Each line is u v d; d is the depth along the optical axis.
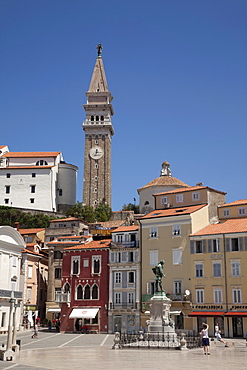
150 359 34.06
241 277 69.12
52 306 90.69
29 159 152.88
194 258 73.62
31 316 83.44
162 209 88.56
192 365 30.33
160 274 49.00
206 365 30.33
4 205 145.88
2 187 148.50
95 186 162.75
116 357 35.91
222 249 71.50
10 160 153.00
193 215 76.56
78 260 83.94
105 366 30.03
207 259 72.44
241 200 86.81
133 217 125.00
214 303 70.31
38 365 30.94
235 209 83.81
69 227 108.88
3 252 74.88
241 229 71.31
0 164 152.75
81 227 110.44
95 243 86.25
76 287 82.50
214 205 85.25
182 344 41.59
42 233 110.38
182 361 32.66
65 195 152.88
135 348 43.28
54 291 91.31
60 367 29.69
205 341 38.28
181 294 72.88
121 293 79.00
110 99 175.50
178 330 69.31
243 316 66.12
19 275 80.25
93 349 45.47
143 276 78.06
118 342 44.47
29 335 69.19
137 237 80.94
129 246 80.50
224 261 70.94
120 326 77.62
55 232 109.38
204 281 72.00
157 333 45.97
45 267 98.81
